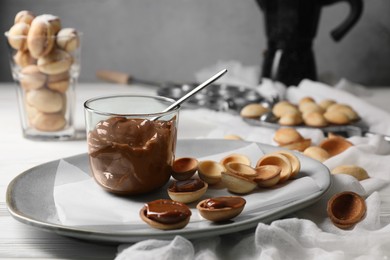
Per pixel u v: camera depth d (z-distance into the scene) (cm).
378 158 78
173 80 145
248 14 142
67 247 59
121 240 55
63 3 140
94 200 64
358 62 143
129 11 142
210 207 59
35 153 87
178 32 143
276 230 56
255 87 123
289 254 56
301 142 84
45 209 62
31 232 62
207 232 56
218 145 80
